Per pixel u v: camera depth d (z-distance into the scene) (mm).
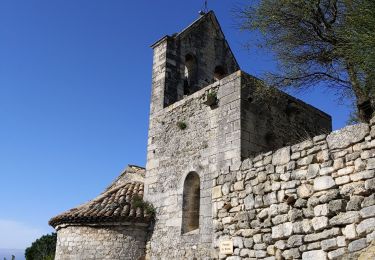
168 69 18266
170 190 15758
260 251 10922
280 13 13391
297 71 13867
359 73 11508
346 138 9680
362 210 8977
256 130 14156
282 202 10664
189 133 15719
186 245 14234
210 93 15039
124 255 15523
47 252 45938
